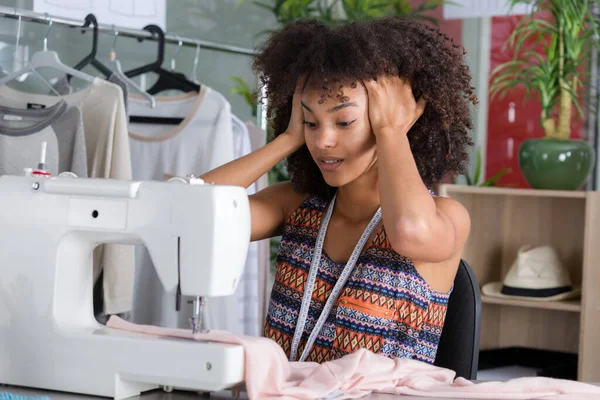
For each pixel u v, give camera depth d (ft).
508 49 15.76
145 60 12.74
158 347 4.64
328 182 5.87
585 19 13.12
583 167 12.67
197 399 4.75
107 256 8.84
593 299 12.31
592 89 14.83
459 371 6.40
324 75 5.57
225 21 14.75
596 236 12.29
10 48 10.53
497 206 14.30
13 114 8.46
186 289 4.74
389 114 5.72
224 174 6.22
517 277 13.12
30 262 5.05
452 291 6.48
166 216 4.77
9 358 5.08
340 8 16.88
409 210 5.34
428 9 16.34
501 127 15.88
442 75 5.97
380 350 5.72
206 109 10.16
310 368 5.04
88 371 4.83
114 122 8.91
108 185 4.90
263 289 11.39
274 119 6.75
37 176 5.18
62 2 9.82
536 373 13.05
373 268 5.85
